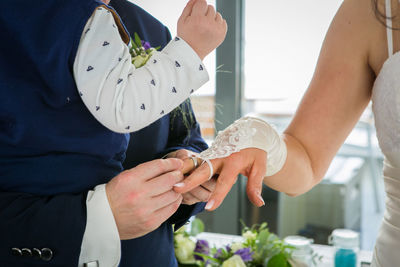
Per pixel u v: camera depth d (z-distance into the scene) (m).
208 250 1.22
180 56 0.61
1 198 0.60
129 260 0.73
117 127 0.60
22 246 0.58
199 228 1.50
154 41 0.85
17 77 0.58
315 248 1.53
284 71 1.93
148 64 0.61
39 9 0.57
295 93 1.93
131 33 0.82
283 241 1.27
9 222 0.58
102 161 0.66
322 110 0.73
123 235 0.62
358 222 2.03
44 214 0.58
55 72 0.57
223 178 0.62
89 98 0.58
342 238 1.29
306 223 2.09
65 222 0.58
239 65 1.99
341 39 0.71
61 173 0.62
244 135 0.67
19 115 0.59
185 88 0.61
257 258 1.20
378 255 0.69
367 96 0.72
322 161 0.75
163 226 0.80
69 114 0.61
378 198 1.99
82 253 0.58
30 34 0.56
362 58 0.69
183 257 1.21
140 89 0.59
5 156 0.61
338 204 2.05
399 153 0.62
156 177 0.61
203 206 0.81
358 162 2.00
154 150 0.81
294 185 0.75
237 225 2.08
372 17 0.68
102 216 0.58
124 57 0.59
